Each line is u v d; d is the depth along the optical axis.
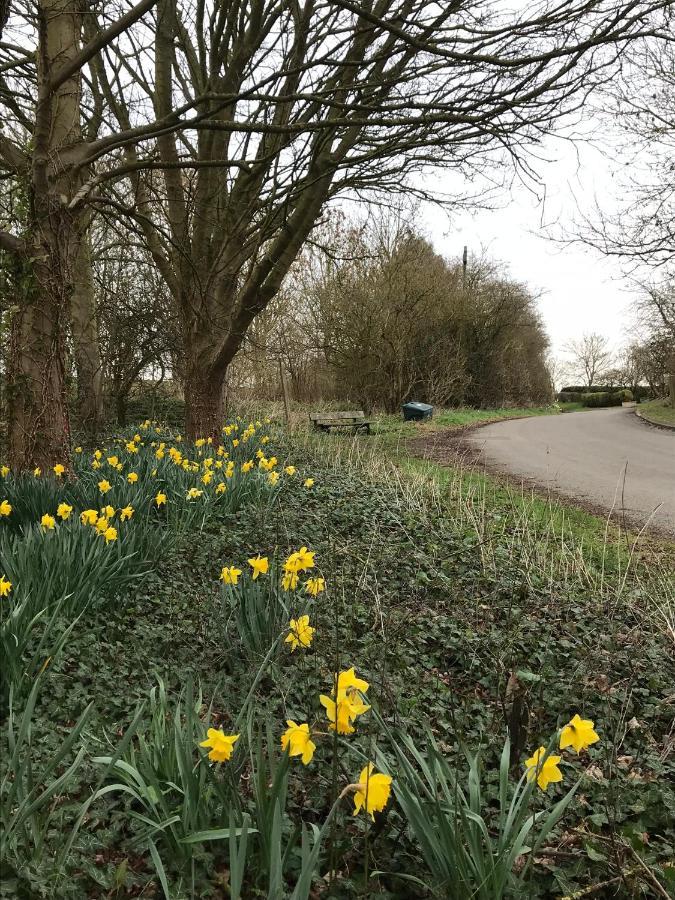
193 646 4.20
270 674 3.71
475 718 3.65
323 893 2.23
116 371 16.55
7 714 3.13
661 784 3.09
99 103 11.69
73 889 2.09
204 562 5.88
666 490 11.52
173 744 2.60
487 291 35.22
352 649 4.38
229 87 10.13
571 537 7.22
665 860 2.58
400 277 27.33
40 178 7.39
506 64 6.88
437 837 2.21
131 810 2.46
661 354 37.59
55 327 7.70
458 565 6.65
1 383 7.81
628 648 4.62
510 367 41.78
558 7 7.12
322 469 11.51
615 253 16.41
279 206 10.22
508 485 11.88
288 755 2.10
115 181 11.99
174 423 18.14
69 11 7.49
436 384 31.52
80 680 3.63
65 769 2.71
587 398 53.81
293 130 7.68
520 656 4.50
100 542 4.77
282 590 4.32
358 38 9.30
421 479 10.16
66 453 7.86
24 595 3.81
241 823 2.29
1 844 2.04
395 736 3.21
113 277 17.16
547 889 2.41
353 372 26.92
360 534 7.49
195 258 11.52
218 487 7.46
